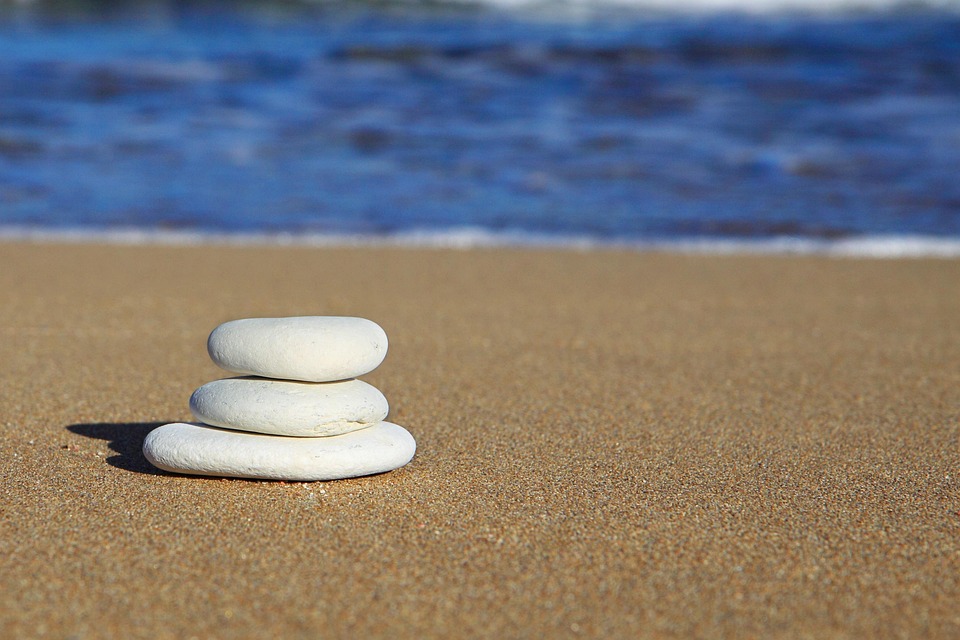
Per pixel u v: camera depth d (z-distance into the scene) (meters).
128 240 1.71
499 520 0.93
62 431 1.02
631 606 0.87
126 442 1.00
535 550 0.90
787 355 1.17
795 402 1.08
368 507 0.93
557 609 0.87
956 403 1.08
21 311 1.24
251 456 0.94
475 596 0.87
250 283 1.39
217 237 1.75
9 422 1.03
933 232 1.81
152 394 1.08
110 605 0.87
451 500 0.94
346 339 0.95
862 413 1.06
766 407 1.07
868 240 1.76
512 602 0.87
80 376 1.10
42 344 1.16
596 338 1.20
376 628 0.86
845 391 1.10
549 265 1.55
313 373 0.95
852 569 0.89
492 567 0.89
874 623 0.86
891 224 1.86
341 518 0.92
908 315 1.27
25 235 1.72
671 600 0.87
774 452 1.00
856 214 1.92
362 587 0.88
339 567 0.89
